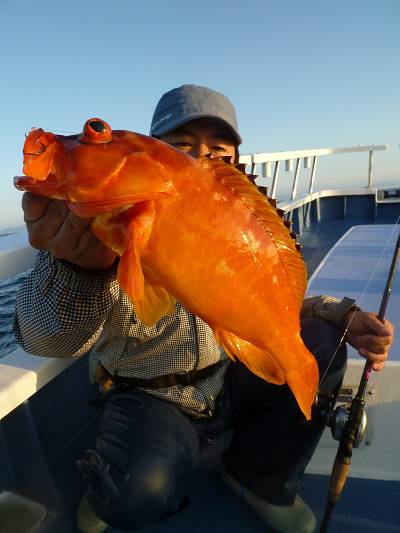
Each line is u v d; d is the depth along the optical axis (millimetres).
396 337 928
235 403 770
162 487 624
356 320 757
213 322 526
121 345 698
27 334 602
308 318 831
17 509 720
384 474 789
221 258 494
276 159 2277
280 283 550
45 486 778
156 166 441
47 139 420
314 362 591
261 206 528
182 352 686
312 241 2488
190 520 734
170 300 523
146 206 439
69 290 543
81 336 599
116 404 701
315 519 715
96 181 418
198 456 720
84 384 948
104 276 537
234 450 774
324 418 715
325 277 1389
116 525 637
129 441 643
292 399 727
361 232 2150
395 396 802
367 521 705
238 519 733
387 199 3281
